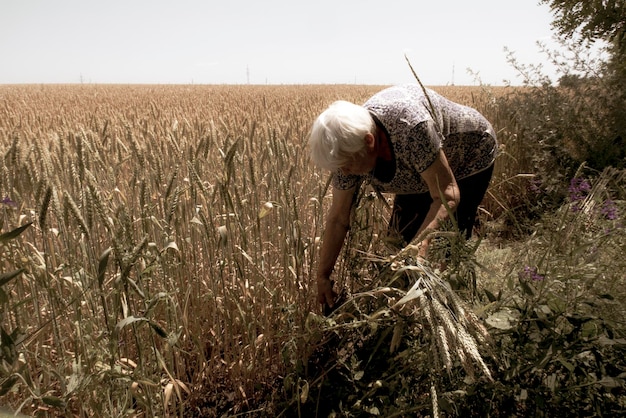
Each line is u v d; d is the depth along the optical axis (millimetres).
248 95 15273
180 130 3881
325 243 2492
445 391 1867
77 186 2115
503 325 1845
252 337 2449
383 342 2318
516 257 2340
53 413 2078
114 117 5852
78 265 1959
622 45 5344
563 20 5480
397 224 2746
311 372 2607
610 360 1845
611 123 5293
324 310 2740
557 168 4879
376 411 1974
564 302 1815
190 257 2496
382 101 2148
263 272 2477
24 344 1759
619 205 2562
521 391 1796
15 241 1976
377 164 2295
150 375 1947
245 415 2471
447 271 1926
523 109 5590
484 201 5055
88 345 1822
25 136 3916
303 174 3418
